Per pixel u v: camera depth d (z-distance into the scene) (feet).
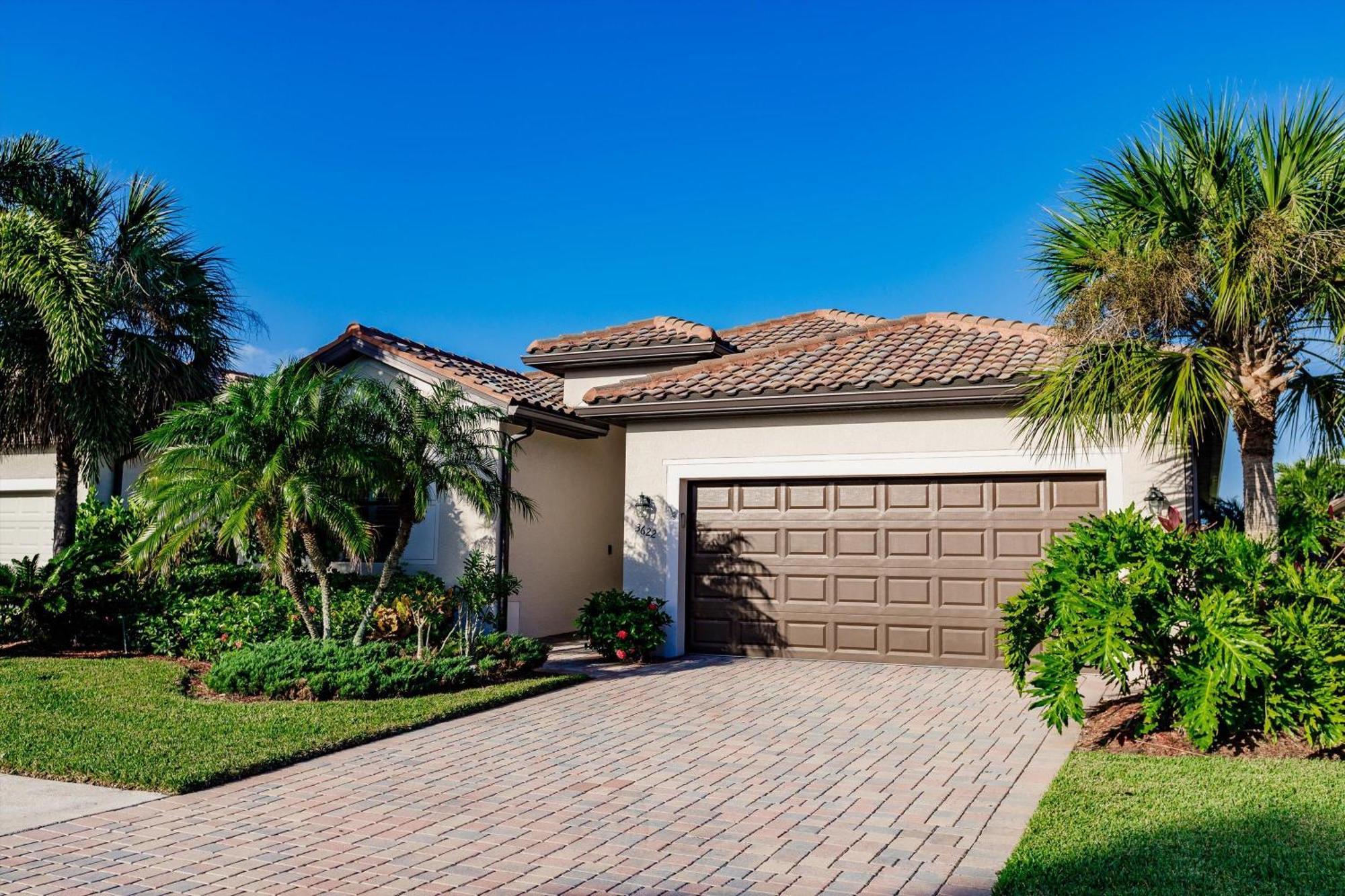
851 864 18.08
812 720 31.14
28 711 30.50
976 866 17.94
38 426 47.42
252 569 48.83
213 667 35.53
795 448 44.16
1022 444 40.42
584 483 57.67
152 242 48.80
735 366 49.01
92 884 17.03
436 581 46.19
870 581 43.29
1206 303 31.81
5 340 44.98
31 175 48.19
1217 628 24.76
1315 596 26.53
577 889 16.96
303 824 20.52
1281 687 24.79
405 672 34.42
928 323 50.78
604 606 44.47
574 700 34.73
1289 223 28.58
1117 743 26.99
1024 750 26.91
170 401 48.32
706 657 44.96
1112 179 33.17
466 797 22.58
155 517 39.32
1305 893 15.46
